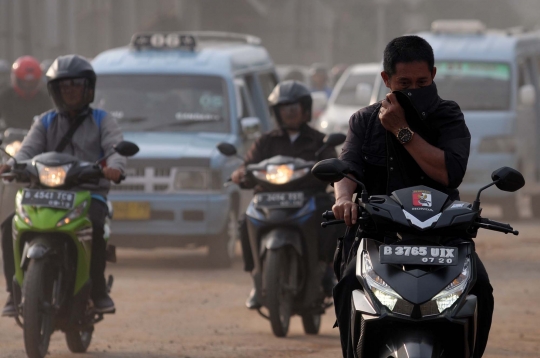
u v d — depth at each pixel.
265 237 19.97
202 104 31.17
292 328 21.86
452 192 11.49
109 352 18.22
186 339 19.66
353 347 10.62
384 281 10.19
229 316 22.47
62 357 17.70
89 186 17.53
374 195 11.24
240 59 33.56
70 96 17.78
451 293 10.06
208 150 29.19
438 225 10.30
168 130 30.69
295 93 21.20
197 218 28.77
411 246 10.27
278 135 21.44
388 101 11.05
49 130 18.06
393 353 10.05
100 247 17.42
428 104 11.34
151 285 26.52
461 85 41.88
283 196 20.08
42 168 16.83
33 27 78.38
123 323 21.41
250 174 20.44
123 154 16.73
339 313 11.13
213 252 29.61
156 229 28.78
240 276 28.23
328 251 19.89
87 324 17.47
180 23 106.38
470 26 43.78
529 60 44.44
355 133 11.70
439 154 11.04
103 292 17.64
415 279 10.09
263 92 34.81
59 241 16.81
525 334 20.42
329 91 55.66
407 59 11.32
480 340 10.88
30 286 16.20
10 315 17.16
